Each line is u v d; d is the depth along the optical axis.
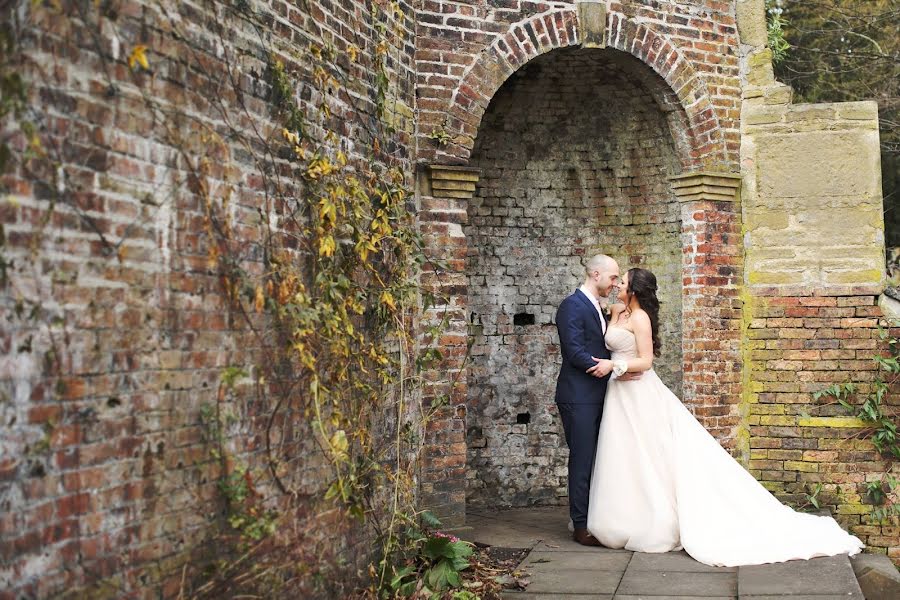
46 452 3.18
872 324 7.74
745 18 8.07
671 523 6.48
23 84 3.11
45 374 3.19
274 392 4.57
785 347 7.86
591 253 8.73
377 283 5.86
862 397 7.72
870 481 7.66
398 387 6.23
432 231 6.93
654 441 6.62
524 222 8.63
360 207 5.60
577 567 6.11
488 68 7.16
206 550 4.01
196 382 3.99
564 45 7.41
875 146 7.80
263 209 4.57
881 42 14.71
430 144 6.95
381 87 6.13
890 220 15.16
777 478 7.82
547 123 8.55
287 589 4.49
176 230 3.89
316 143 5.21
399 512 5.71
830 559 6.03
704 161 7.89
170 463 3.82
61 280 3.27
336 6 5.55
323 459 5.01
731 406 7.88
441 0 7.04
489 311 8.52
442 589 5.61
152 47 3.78
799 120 7.91
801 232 7.89
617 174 8.59
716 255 7.88
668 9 7.78
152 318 3.73
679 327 8.24
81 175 3.37
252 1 4.57
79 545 3.33
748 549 6.08
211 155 4.16
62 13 3.30
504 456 8.53
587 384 6.89
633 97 8.20
